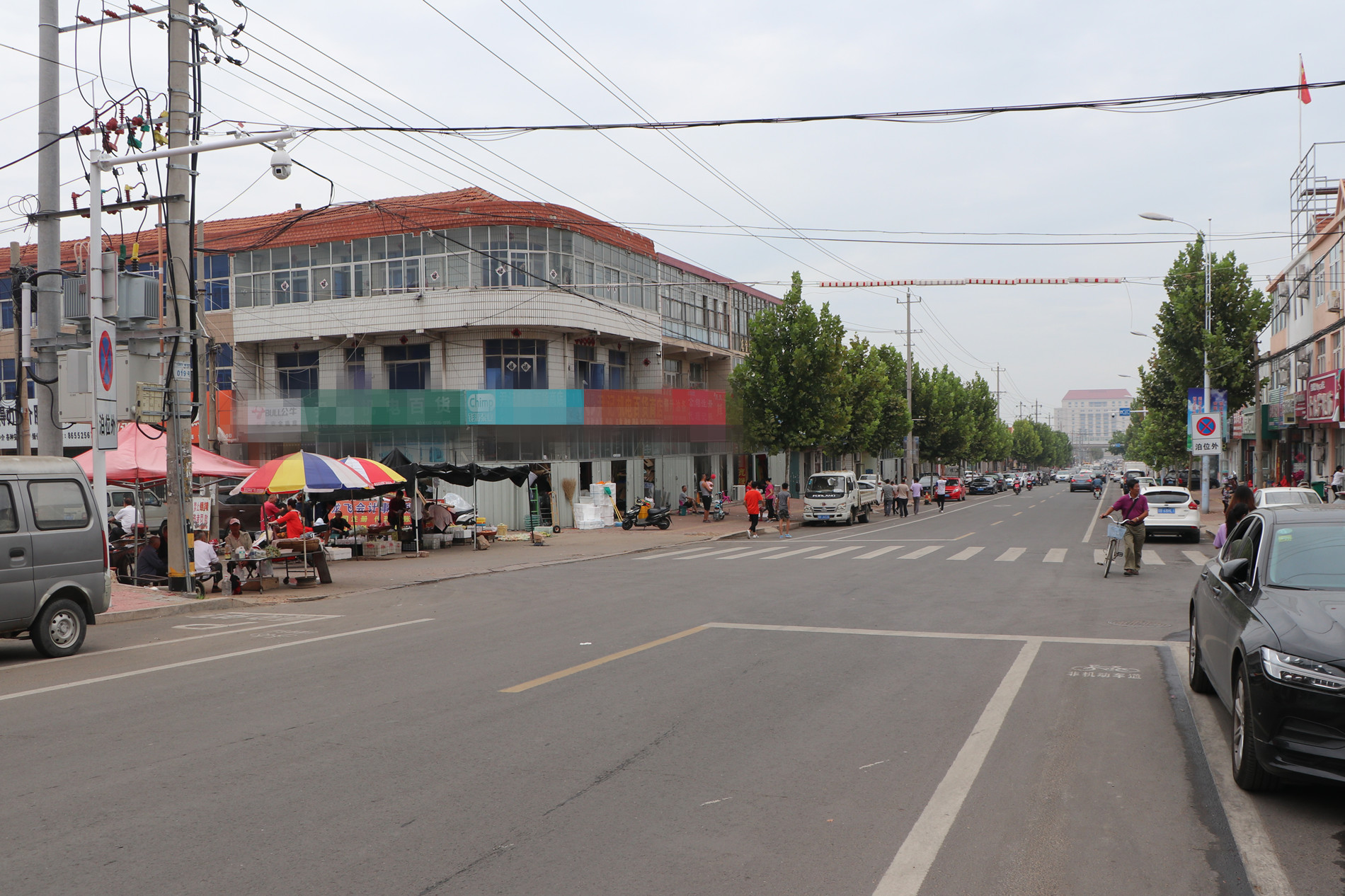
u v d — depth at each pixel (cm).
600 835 475
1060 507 4941
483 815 502
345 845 461
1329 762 487
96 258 1468
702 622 1184
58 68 1516
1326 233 3350
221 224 3784
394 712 726
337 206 3556
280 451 3397
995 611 1277
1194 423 3422
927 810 511
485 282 3350
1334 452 3512
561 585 1708
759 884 418
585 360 3747
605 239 3731
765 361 3988
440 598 1561
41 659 1023
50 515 1042
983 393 9225
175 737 659
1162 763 595
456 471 2577
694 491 4581
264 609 1489
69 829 484
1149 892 413
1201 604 750
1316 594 583
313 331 3531
